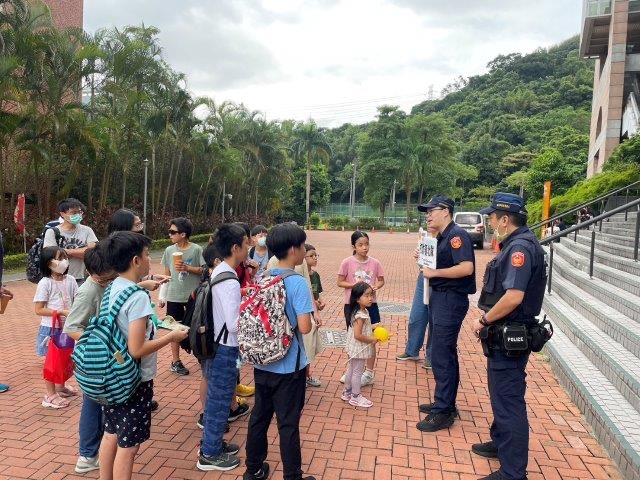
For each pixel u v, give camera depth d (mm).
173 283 5004
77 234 5133
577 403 4570
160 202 26250
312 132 50938
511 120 68875
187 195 29031
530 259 3129
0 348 6262
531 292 3205
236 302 3359
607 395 4266
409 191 50219
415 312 5855
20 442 3795
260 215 42250
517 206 3305
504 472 3211
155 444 3805
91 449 3357
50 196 16656
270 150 34688
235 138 32094
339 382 5242
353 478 3371
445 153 50156
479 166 63688
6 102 13648
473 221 23750
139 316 2699
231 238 3391
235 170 29172
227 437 3939
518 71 87438
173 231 4973
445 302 4078
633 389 4023
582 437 3988
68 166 17250
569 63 83188
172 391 4883
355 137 81688
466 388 5113
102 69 16766
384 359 6051
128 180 23078
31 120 14258
